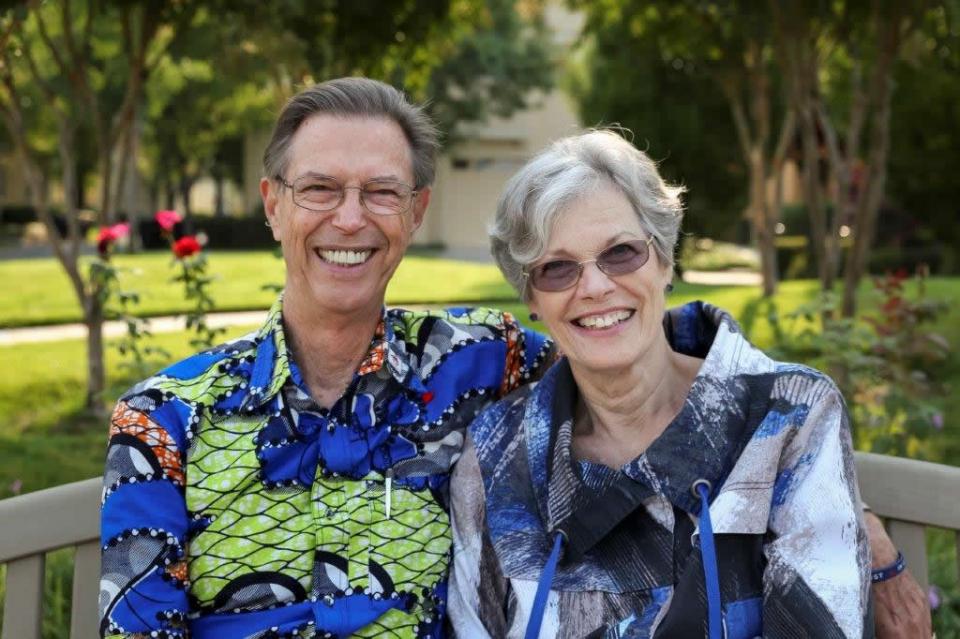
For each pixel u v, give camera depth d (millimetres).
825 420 2162
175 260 5664
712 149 16375
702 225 17391
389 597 2291
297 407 2338
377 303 2457
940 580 3547
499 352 2582
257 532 2273
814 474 2115
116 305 12352
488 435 2414
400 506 2357
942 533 4141
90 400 7930
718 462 2170
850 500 2098
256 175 35688
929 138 14359
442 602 2350
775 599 2055
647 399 2342
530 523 2285
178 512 2246
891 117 14062
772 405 2186
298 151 2373
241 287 14711
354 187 2359
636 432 2361
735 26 9445
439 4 8859
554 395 2408
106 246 6375
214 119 28062
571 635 2182
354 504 2316
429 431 2422
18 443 6965
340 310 2375
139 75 7988
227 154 36000
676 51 11828
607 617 2176
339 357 2453
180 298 13398
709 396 2229
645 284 2254
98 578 2396
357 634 2283
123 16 7828
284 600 2270
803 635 2023
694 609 2074
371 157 2371
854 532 2070
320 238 2375
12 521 2281
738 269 21391
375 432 2373
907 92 13320
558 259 2254
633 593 2164
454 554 2357
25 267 19406
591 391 2348
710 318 2463
